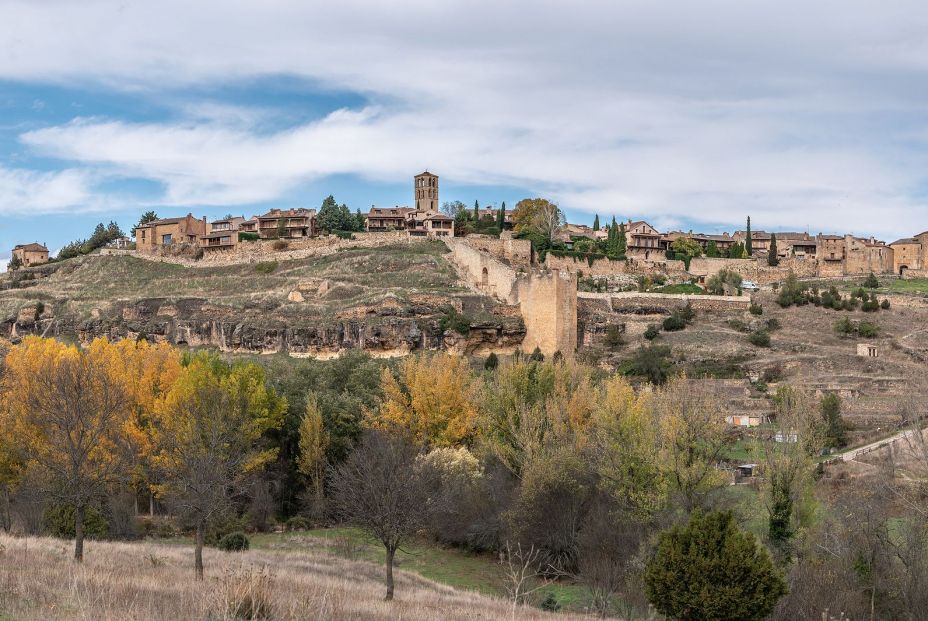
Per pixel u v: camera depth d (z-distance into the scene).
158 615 25.73
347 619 30.83
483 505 63.78
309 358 114.06
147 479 66.25
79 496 42.84
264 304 140.50
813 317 141.50
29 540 45.34
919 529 47.97
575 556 57.22
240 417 64.31
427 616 34.84
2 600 26.20
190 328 140.25
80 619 24.16
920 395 101.88
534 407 70.44
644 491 55.97
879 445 77.12
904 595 43.84
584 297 143.62
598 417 63.59
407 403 78.88
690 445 55.75
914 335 130.88
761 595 36.44
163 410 66.00
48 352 77.69
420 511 45.78
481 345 128.38
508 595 49.56
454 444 76.12
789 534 49.31
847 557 46.81
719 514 38.28
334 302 136.75
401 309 128.50
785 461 51.50
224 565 43.72
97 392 52.28
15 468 61.12
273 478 75.81
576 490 58.78
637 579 45.53
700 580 36.72
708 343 130.38
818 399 99.38
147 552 48.25
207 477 43.84
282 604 27.70
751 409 99.75
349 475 46.62
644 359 118.19
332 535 67.62
